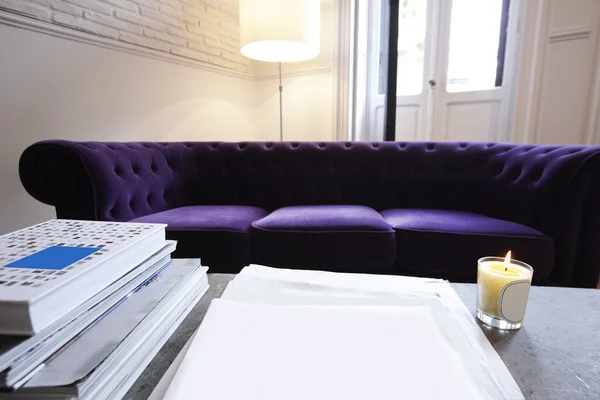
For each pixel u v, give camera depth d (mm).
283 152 1810
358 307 519
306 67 2854
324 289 608
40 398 306
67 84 1681
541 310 582
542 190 1293
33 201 1603
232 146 1840
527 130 2338
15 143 1516
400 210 1607
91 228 559
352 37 2713
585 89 2152
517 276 519
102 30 1805
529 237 1196
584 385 398
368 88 3049
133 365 392
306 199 1813
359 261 1257
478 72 2578
